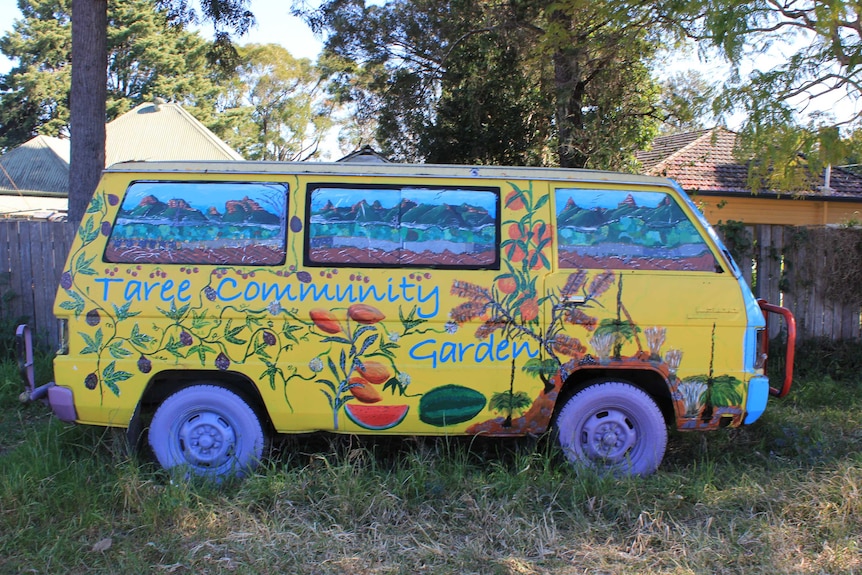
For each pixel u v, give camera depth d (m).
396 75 15.09
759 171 7.75
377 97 15.92
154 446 4.24
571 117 12.15
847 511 3.89
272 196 4.23
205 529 3.63
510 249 4.25
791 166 7.66
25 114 34.78
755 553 3.51
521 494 3.99
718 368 4.27
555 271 4.24
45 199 20.77
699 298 4.25
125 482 3.92
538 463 4.34
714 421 4.31
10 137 35.16
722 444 5.07
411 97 14.90
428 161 15.26
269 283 4.14
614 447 4.38
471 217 4.28
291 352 4.15
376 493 3.96
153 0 10.21
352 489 3.98
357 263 4.19
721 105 7.48
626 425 4.37
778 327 7.68
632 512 3.90
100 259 4.15
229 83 41.91
